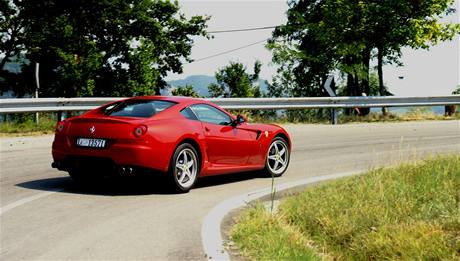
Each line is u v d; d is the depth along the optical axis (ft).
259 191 25.43
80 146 23.47
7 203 21.29
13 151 37.09
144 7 138.21
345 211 20.49
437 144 45.16
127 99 25.95
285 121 66.80
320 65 112.98
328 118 71.97
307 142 47.16
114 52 134.92
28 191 23.84
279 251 15.30
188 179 24.79
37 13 128.88
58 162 24.34
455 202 20.79
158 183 26.76
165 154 23.12
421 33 82.64
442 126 64.08
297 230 18.45
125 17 135.64
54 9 129.49
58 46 127.13
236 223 19.02
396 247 16.26
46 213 19.75
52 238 16.46
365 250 16.89
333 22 92.17
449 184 23.89
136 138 22.54
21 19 131.85
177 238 16.79
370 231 18.25
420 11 84.79
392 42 87.56
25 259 14.40
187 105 25.35
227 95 183.01
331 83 71.67
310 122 67.77
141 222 18.70
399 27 84.02
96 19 131.44
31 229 17.47
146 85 135.13
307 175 30.53
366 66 105.19
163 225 18.37
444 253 15.43
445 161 29.73
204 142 25.04
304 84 126.11
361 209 20.06
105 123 23.18
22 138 44.34
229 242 16.52
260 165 28.96
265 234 16.94
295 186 27.02
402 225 18.21
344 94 154.61
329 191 23.63
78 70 122.11
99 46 134.21
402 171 27.71
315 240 18.31
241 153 27.35
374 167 29.48
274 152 30.14
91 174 24.07
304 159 37.06
